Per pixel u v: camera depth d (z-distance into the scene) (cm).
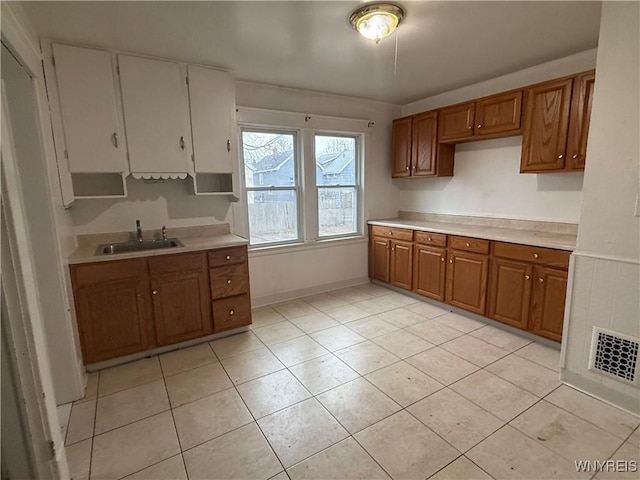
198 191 318
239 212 344
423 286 369
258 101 340
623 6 177
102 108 246
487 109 318
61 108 233
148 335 259
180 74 272
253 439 177
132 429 185
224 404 205
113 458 166
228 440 176
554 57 280
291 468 158
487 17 210
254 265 362
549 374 231
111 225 285
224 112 294
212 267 279
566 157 266
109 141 251
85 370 239
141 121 261
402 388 217
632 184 183
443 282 346
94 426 187
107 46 242
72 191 242
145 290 254
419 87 360
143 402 208
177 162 278
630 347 190
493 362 247
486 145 353
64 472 145
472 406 199
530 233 309
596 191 197
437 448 168
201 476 155
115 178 278
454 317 331
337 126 390
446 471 155
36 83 191
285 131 368
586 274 204
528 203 324
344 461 162
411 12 203
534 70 303
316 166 392
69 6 187
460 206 387
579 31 232
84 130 242
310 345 278
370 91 375
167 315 265
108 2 185
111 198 280
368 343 279
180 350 273
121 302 246
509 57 279
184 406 204
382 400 205
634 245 185
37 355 131
